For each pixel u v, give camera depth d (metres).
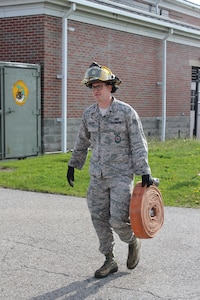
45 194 9.41
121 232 5.11
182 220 7.60
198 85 22.50
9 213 8.00
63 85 14.71
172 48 20.19
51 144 14.57
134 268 5.51
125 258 5.87
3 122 13.04
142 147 4.97
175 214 7.96
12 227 7.18
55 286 5.04
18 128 13.43
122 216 5.00
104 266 5.29
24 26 14.38
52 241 6.53
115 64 17.14
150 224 4.97
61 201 8.84
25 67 13.56
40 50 14.17
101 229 5.27
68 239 6.61
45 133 14.32
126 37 17.56
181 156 14.07
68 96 15.15
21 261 5.77
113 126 5.00
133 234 5.21
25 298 4.77
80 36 15.51
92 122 5.09
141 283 5.11
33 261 5.77
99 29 16.30
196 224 7.39
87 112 5.16
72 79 15.27
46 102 14.30
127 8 17.45
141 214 4.84
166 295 4.83
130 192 5.04
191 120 22.25
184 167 12.08
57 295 4.83
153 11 24.39
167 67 20.02
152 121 19.27
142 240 6.57
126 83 17.77
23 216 7.81
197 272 5.43
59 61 14.67
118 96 17.45
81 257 5.91
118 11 16.33
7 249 6.20
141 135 5.01
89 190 5.21
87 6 15.16
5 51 14.76
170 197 9.02
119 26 17.11
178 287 5.02
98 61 16.34
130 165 5.07
